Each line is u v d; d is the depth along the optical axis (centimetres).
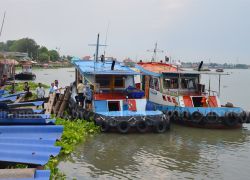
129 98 2009
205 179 1192
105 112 1884
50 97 2245
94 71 2047
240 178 1208
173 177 1202
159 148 1580
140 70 2498
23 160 1003
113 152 1486
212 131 1967
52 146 1084
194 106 2177
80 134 1678
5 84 3622
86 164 1309
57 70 12212
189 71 2223
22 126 1249
